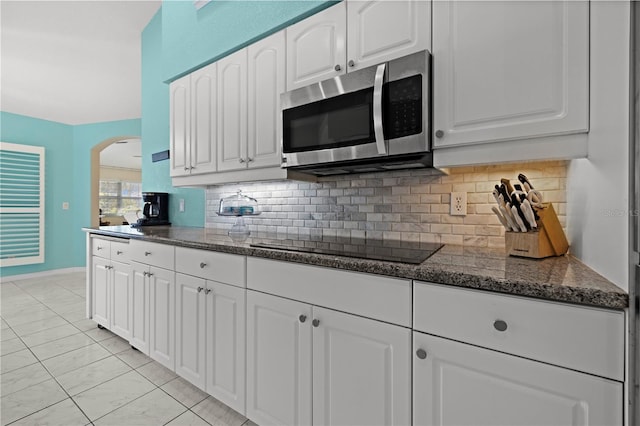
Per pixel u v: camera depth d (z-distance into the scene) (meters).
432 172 1.64
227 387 1.55
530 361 0.83
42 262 4.86
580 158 1.03
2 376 1.94
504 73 1.11
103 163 9.30
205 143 2.21
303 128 1.63
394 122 1.32
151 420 1.55
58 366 2.06
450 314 0.94
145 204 2.93
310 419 1.25
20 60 3.46
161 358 1.92
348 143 1.46
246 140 1.96
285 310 1.33
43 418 1.56
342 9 1.54
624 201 0.72
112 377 1.93
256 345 1.43
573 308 0.78
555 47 1.02
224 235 2.08
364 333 1.11
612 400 0.73
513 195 1.19
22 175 4.64
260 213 2.33
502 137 1.11
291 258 1.29
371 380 1.09
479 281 0.88
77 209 5.27
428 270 0.97
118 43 3.36
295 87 1.72
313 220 2.06
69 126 5.23
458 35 1.21
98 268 2.53
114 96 4.30
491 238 1.48
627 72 0.72
